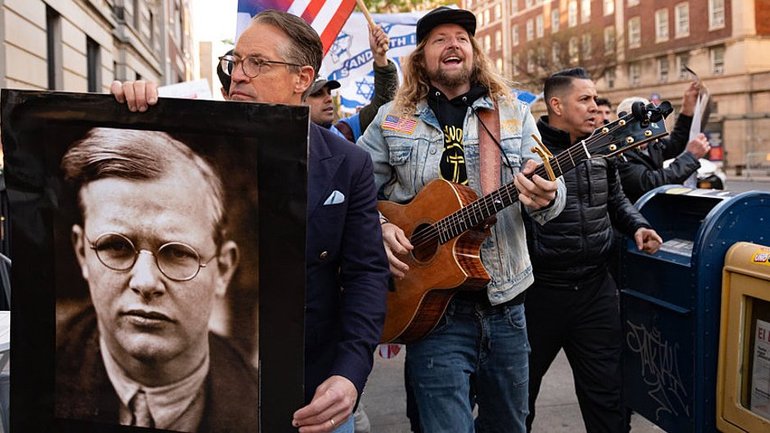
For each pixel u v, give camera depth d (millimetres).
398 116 2672
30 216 1578
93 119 1534
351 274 1826
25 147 1559
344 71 5715
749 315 2684
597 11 42031
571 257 2986
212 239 1526
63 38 11859
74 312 1583
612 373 3062
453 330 2512
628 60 40219
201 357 1552
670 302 3012
